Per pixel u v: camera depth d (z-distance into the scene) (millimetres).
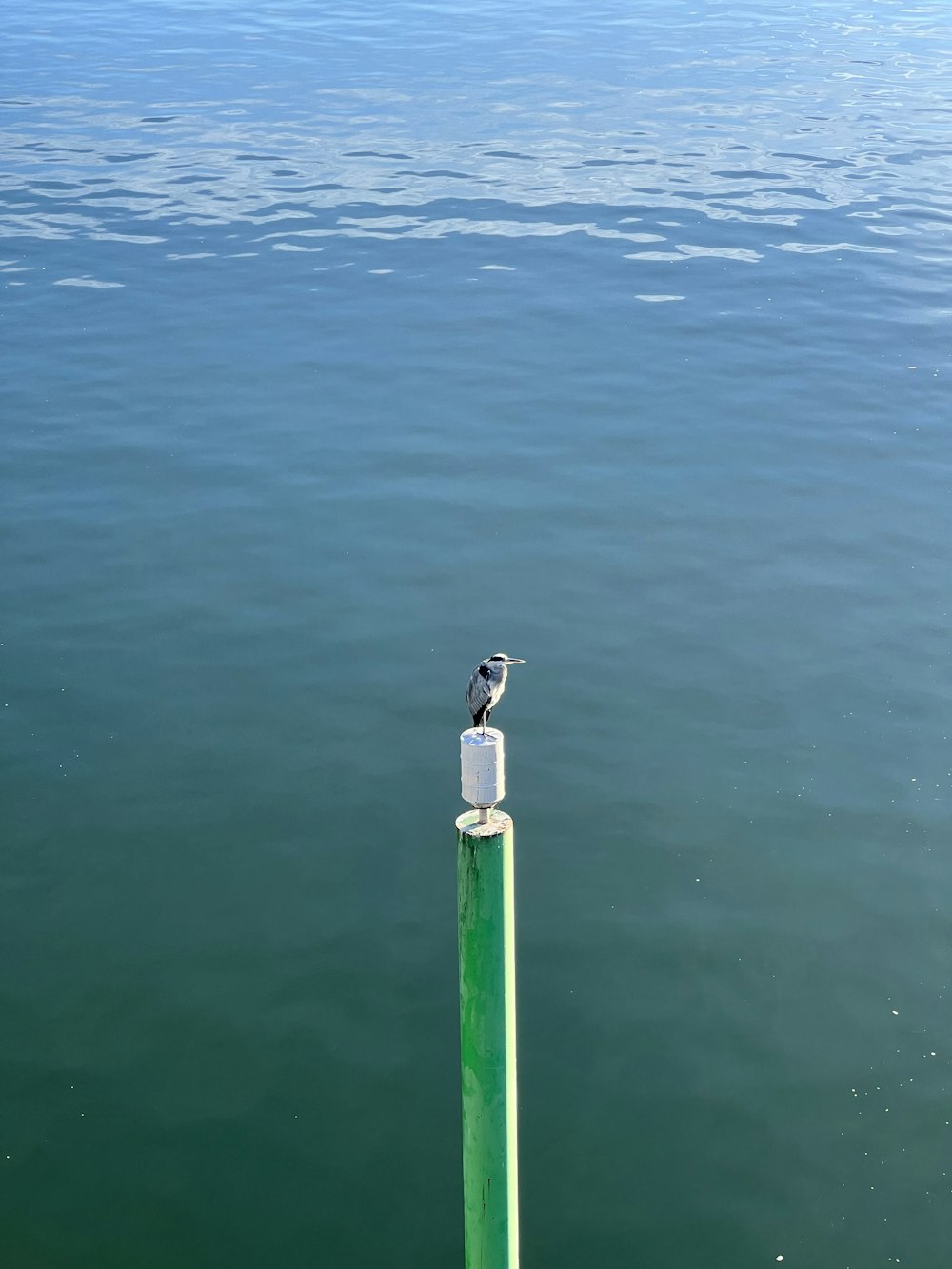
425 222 32719
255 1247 11594
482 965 7262
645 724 17172
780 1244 11562
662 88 42969
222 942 14359
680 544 20625
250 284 29609
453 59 46625
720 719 17234
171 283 29688
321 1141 12422
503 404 24641
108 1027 13492
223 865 15289
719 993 13695
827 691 17672
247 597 19672
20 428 24031
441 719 17328
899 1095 12703
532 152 37125
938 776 16281
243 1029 13438
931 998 13609
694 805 15922
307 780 16422
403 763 16641
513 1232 7945
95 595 19797
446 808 15984
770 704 17469
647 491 21969
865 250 30922
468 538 20844
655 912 14578
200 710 17578
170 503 21922
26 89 43938
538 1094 12781
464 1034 7504
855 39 49094
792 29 50656
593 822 15734
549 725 17141
